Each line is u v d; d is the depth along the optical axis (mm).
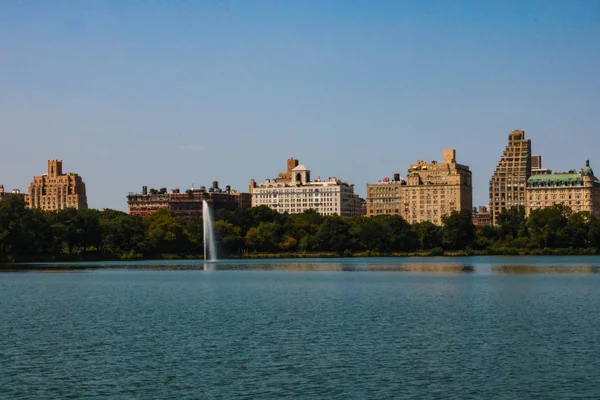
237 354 107250
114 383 92000
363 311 153625
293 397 86188
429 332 125000
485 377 93812
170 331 127312
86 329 130125
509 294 189875
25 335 123938
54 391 88875
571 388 89000
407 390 88500
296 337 120625
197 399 85625
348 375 95125
